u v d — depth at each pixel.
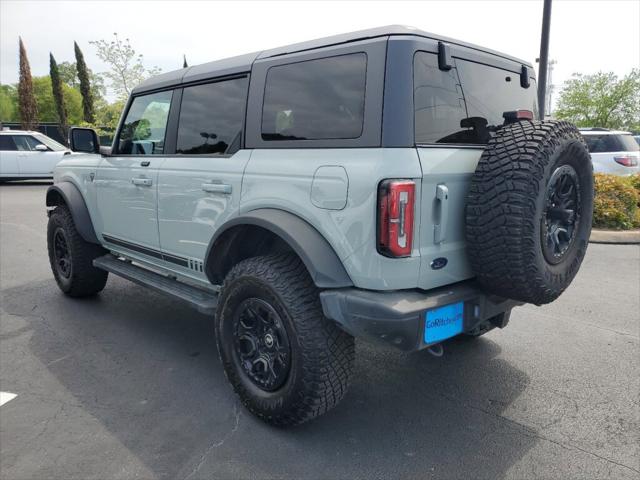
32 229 8.88
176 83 3.63
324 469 2.51
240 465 2.54
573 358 3.75
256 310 2.81
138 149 4.01
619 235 7.85
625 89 26.05
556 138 2.43
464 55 2.78
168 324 4.45
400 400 3.18
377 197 2.31
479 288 2.68
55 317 4.60
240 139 3.08
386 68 2.39
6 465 2.52
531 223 2.34
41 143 16.16
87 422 2.90
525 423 2.92
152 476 2.45
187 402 3.14
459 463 2.56
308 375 2.57
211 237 3.23
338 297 2.45
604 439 2.76
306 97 2.72
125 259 4.54
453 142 2.64
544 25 7.80
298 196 2.63
